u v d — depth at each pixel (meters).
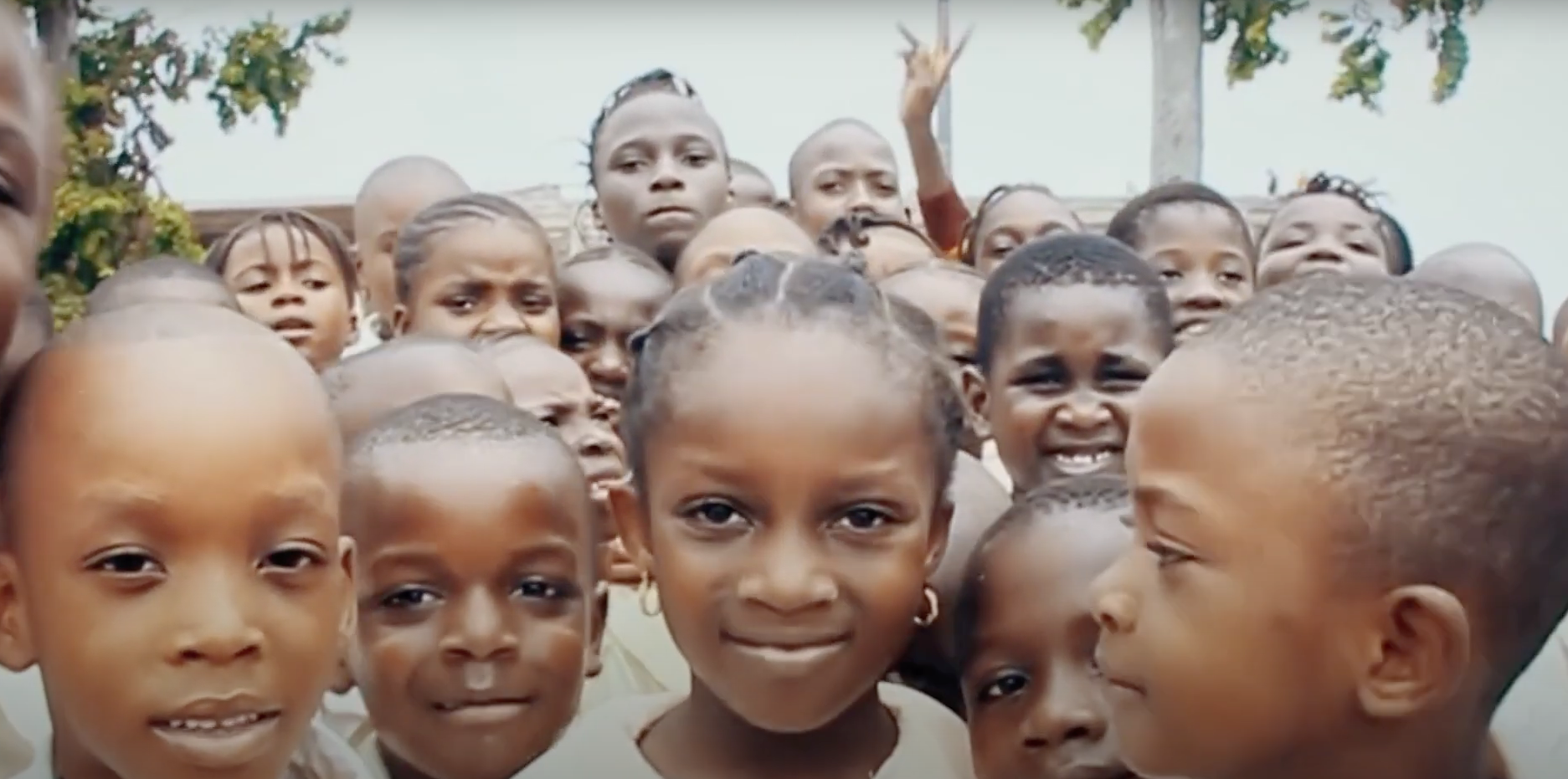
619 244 3.22
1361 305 1.43
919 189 3.75
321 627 1.51
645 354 1.78
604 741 1.87
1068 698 1.78
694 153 3.61
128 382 1.44
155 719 1.43
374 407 2.10
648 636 2.23
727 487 1.65
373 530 1.82
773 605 1.63
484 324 2.77
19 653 1.50
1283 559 1.38
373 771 1.87
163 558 1.43
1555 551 1.41
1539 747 1.89
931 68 3.63
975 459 2.36
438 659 1.80
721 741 1.80
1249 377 1.41
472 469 1.83
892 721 1.90
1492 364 1.39
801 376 1.65
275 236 2.70
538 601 1.85
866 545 1.67
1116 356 2.39
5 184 1.45
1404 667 1.38
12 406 1.49
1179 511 1.43
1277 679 1.40
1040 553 1.83
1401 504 1.36
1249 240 3.03
